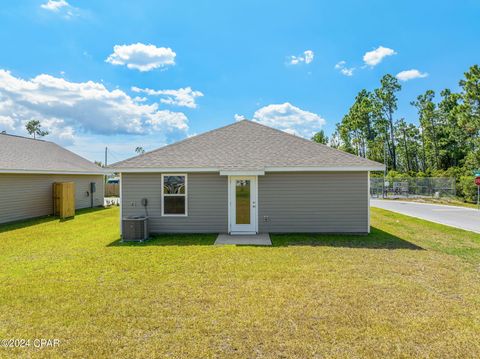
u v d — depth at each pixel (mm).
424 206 22250
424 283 5648
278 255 7672
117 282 5730
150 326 4035
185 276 6051
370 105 48156
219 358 3322
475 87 25875
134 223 9602
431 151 43500
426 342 3629
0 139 16922
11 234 10992
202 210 10758
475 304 4715
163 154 11141
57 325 4078
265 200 10688
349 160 10500
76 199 19453
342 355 3361
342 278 5898
